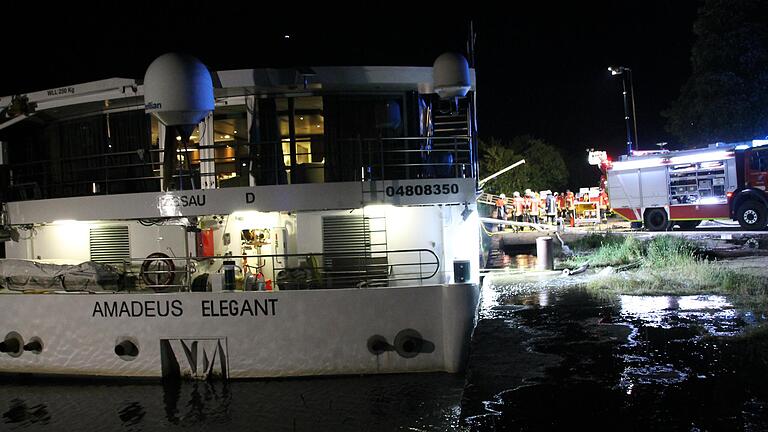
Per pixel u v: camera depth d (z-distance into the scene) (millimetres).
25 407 10070
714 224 31250
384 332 10578
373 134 13078
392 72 12305
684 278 16328
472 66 14758
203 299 10742
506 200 35062
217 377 10820
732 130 31922
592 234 26125
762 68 31859
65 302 11156
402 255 12266
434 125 14805
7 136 14766
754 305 12977
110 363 11039
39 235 13320
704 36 33594
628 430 7543
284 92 12898
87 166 14000
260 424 8977
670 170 26922
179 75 10867
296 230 12383
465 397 8922
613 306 13727
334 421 8914
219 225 12812
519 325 12516
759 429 7266
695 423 7559
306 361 10602
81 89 12797
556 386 9094
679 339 10844
